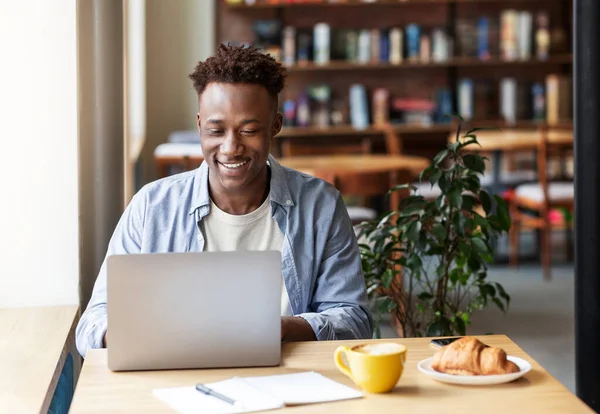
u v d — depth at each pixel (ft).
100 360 6.00
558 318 16.71
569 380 13.15
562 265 21.70
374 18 25.35
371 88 25.62
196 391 5.36
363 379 5.29
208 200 7.17
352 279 7.43
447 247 10.14
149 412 5.05
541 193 20.54
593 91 9.96
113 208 9.52
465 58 24.98
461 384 5.49
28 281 9.01
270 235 7.30
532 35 25.16
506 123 23.79
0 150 8.84
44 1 8.75
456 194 9.70
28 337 7.77
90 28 9.23
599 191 10.01
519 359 5.83
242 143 6.70
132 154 18.29
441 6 25.35
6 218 8.92
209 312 5.81
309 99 25.04
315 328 6.75
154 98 24.40
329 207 7.47
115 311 5.74
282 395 5.27
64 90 8.85
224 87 6.64
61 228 9.00
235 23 25.05
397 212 10.27
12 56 8.77
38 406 6.03
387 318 15.78
